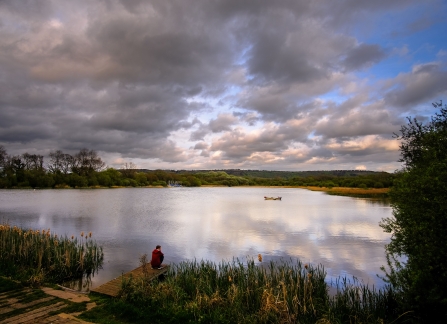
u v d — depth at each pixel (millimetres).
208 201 82875
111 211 55031
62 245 21516
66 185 120500
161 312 11078
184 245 27672
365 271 20047
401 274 11281
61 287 14156
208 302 11695
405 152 15008
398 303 11703
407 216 10680
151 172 189625
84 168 140000
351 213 54312
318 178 199125
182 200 85562
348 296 13203
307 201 82250
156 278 16266
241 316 11000
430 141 11336
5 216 46750
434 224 9695
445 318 9953
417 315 10609
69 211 53625
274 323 10789
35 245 19969
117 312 11156
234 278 14828
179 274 15492
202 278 14438
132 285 12844
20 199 75500
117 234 33094
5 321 10211
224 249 26172
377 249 26391
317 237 31922
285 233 34188
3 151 112938
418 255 10203
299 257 23578
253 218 47562
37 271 15836
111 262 21500
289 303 12008
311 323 11297
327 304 12414
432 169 9961
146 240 29859
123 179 156375
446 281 9625
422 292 10016
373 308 12227
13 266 16719
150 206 66125
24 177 110312
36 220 43031
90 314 10992
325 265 21438
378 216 49844
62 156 137250
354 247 27172
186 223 41719
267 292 12000
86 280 17531
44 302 12008
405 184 10961
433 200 9734
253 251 25516
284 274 14727
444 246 9352
